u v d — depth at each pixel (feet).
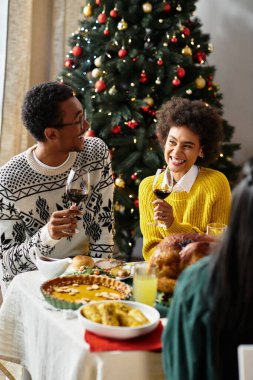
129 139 10.87
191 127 6.88
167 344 3.50
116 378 3.88
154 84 10.96
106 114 10.73
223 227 5.79
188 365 3.32
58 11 13.08
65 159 6.76
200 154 7.36
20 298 5.21
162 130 7.47
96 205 7.19
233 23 14.03
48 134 6.42
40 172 6.59
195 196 7.04
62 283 5.07
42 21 12.96
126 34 10.55
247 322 3.10
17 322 5.30
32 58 12.94
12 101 12.37
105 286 5.08
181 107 7.02
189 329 3.24
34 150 6.76
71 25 13.26
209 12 14.30
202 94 11.19
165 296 4.78
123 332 3.94
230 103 14.34
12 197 6.51
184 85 11.02
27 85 12.80
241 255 3.03
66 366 4.20
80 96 11.26
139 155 10.76
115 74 10.78
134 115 10.64
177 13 10.98
